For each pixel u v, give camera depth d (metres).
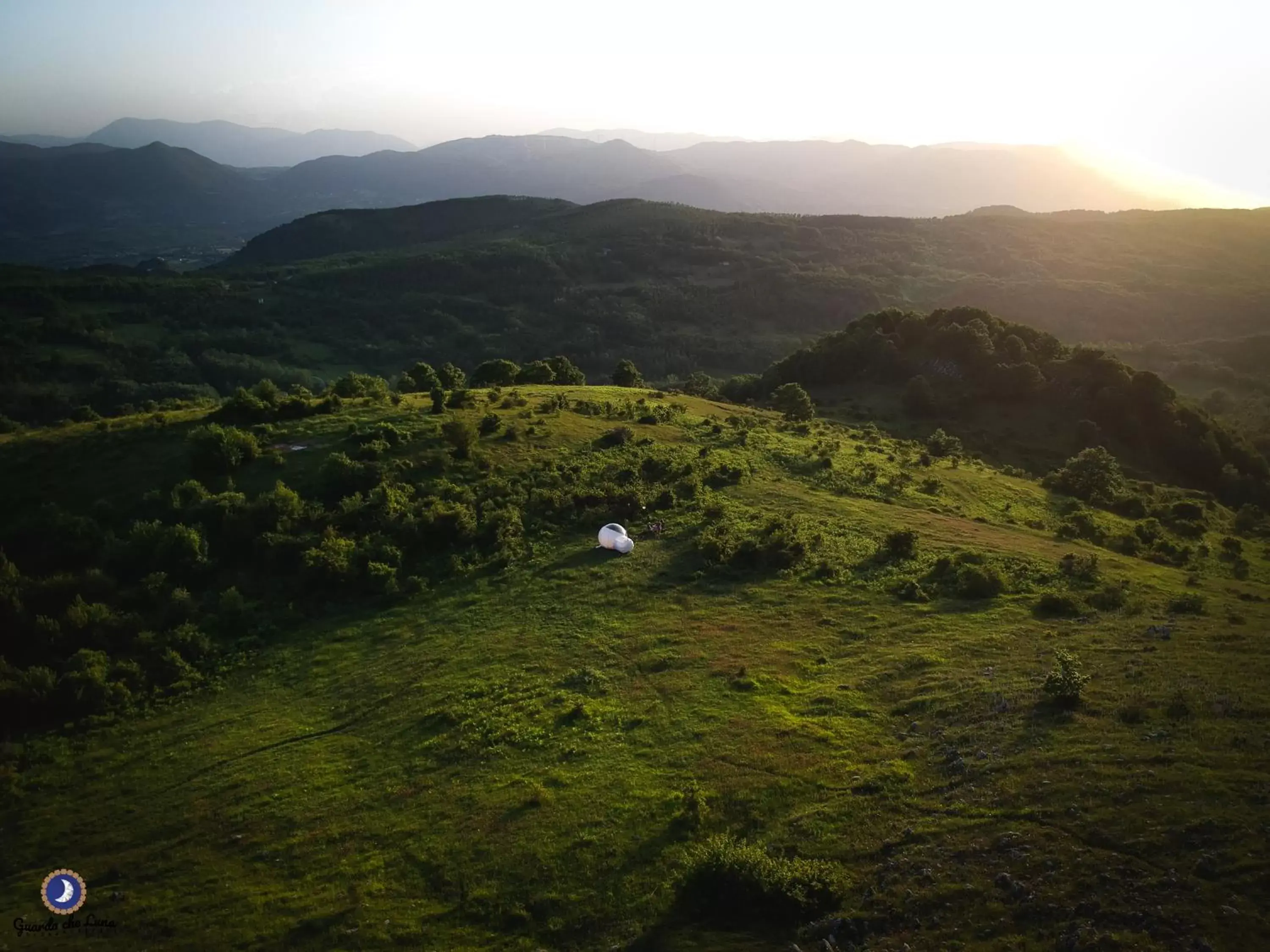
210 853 26.45
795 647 35.31
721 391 134.75
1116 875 17.52
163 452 58.53
